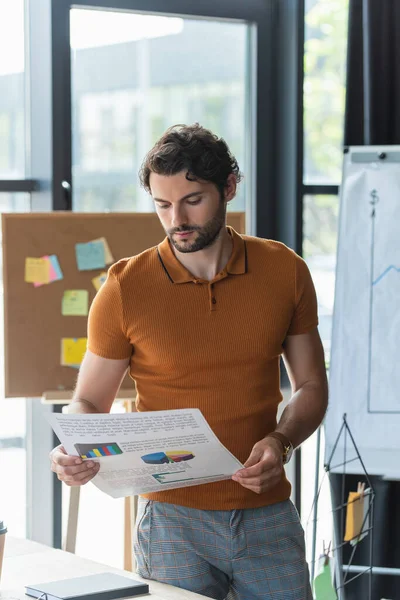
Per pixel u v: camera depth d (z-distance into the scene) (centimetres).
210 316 185
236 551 183
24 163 337
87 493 345
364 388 312
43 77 326
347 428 303
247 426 186
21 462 342
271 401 190
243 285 187
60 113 325
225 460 170
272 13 356
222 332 185
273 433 183
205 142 177
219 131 360
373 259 315
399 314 313
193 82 353
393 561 345
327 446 311
